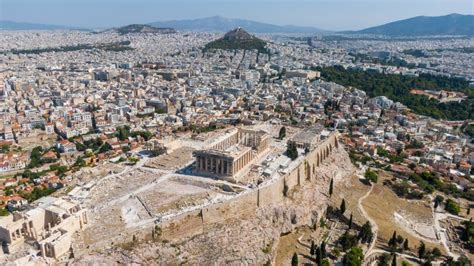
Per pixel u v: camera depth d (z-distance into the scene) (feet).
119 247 640.99
